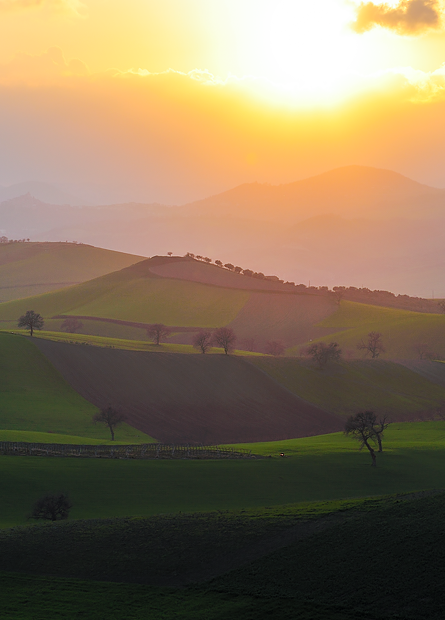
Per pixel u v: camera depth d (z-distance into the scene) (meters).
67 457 74.94
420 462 77.38
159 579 34.44
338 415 128.12
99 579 34.59
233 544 38.56
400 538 36.53
